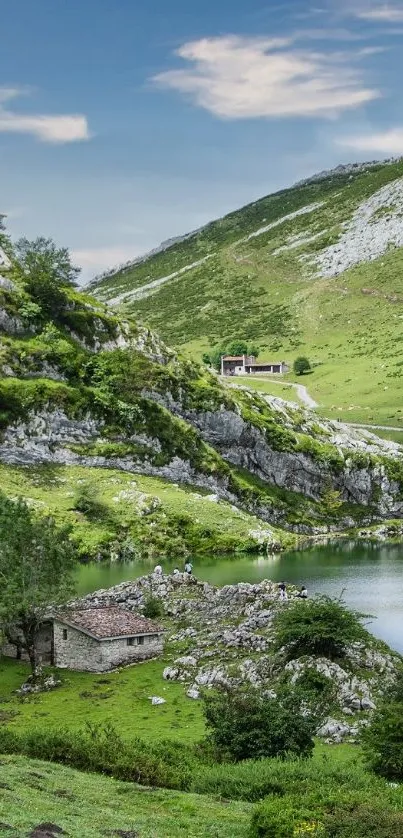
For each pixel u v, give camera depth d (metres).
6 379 199.75
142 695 78.19
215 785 50.25
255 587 109.44
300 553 172.62
